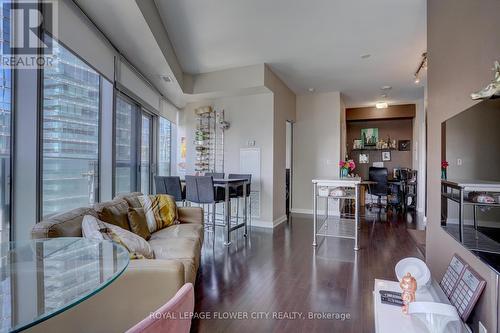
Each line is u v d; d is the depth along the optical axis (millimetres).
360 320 1885
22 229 1718
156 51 3068
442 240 2035
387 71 4660
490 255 1164
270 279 2551
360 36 3420
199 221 3016
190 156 5512
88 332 1259
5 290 975
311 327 1806
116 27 2547
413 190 6684
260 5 2770
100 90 2787
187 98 5156
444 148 1945
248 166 5027
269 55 4016
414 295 1281
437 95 2162
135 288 1362
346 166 5168
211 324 1834
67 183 2268
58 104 2139
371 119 7418
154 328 599
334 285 2426
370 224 4941
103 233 1549
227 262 3006
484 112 1248
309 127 6227
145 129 4402
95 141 2697
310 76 4945
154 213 2691
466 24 1548
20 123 1712
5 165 1638
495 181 1118
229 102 5188
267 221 4875
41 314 852
